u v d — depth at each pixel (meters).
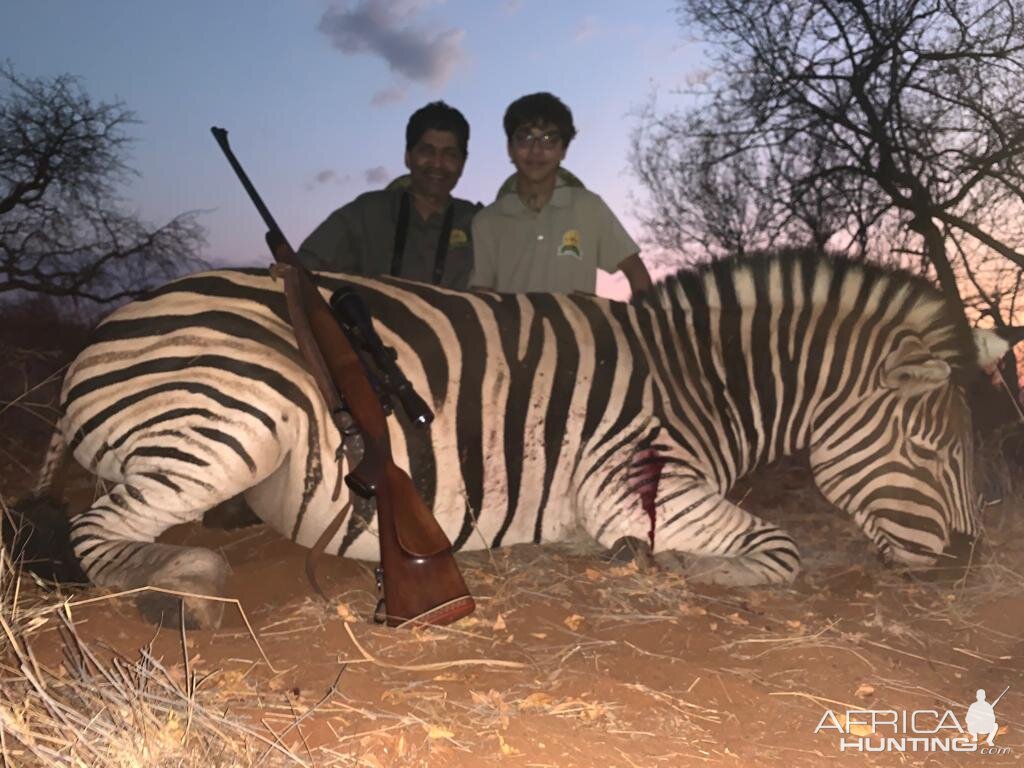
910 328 4.80
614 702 3.21
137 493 3.86
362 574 4.42
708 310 4.94
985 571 4.80
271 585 4.31
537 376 4.48
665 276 5.03
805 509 6.62
